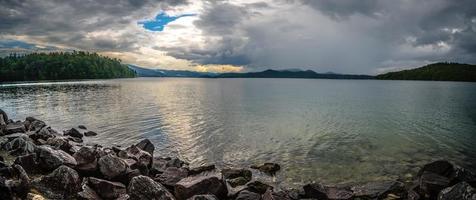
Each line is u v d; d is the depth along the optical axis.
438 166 19.78
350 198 16.86
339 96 109.75
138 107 64.88
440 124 45.50
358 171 23.28
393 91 147.88
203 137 34.94
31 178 15.84
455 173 18.50
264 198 15.78
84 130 38.94
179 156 27.25
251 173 21.36
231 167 24.14
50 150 17.56
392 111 62.41
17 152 21.11
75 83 186.00
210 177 16.44
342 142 32.88
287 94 120.69
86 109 60.31
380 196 17.66
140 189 14.21
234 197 16.75
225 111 59.97
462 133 38.41
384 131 39.56
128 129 39.53
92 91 117.00
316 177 21.88
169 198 14.17
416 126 43.66
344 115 55.59
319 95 115.25
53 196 13.89
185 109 62.44
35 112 55.72
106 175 16.72
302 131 39.12
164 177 18.08
